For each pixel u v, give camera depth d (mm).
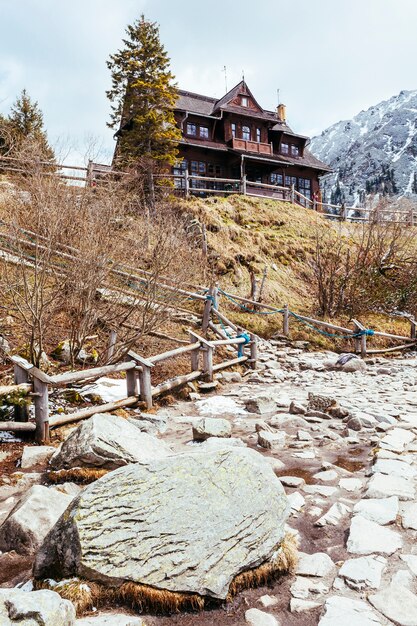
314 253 17672
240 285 14234
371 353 12297
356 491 3797
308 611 2328
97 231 6449
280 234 18203
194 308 12070
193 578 2385
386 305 16125
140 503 2598
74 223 6344
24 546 2896
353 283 15812
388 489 3703
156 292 7340
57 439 4922
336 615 2240
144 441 4312
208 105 32406
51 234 5672
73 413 5355
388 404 6895
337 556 2842
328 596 2432
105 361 7027
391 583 2502
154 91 19891
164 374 8031
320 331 12703
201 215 16141
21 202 6766
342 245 18469
